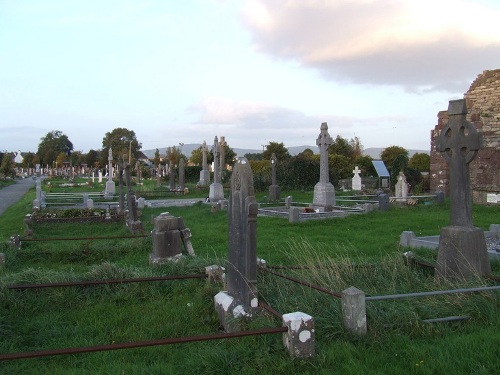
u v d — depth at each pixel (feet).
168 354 17.40
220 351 16.25
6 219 72.33
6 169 261.44
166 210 77.97
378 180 135.85
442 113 90.63
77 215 60.64
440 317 19.26
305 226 54.24
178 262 29.17
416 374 14.69
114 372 15.48
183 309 22.59
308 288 21.74
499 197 74.69
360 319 17.63
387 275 25.93
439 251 26.89
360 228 51.60
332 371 15.03
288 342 16.03
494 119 82.58
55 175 299.99
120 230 53.47
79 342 18.74
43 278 25.22
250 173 20.15
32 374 15.94
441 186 90.63
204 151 139.33
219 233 48.91
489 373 14.53
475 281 23.61
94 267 27.48
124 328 20.44
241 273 20.33
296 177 130.52
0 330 19.60
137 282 25.54
